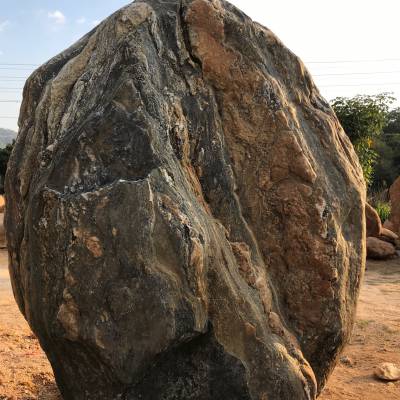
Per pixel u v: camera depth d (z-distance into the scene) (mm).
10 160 3459
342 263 3453
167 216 2732
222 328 2877
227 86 3432
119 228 2662
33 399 4035
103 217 2676
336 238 3424
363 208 3703
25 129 3498
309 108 3783
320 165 3564
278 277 3418
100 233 2668
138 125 2875
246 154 3422
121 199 2693
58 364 2896
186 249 2715
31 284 2877
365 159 14578
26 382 4305
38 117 3385
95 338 2578
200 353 2816
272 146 3422
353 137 14453
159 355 2666
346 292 3525
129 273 2627
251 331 2957
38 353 5102
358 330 6219
